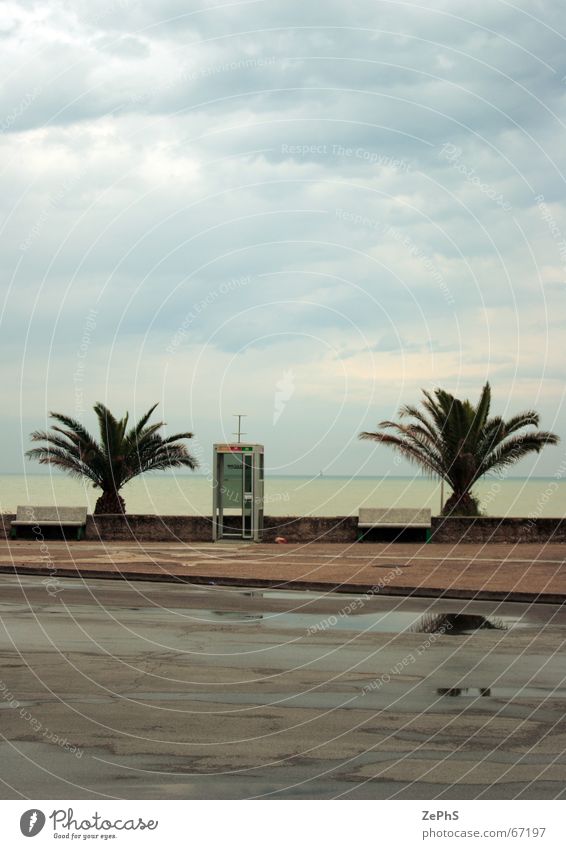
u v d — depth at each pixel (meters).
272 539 28.73
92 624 12.70
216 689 8.84
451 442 31.14
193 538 28.98
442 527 28.27
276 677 9.40
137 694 8.62
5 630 12.15
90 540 29.16
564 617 13.76
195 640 11.51
